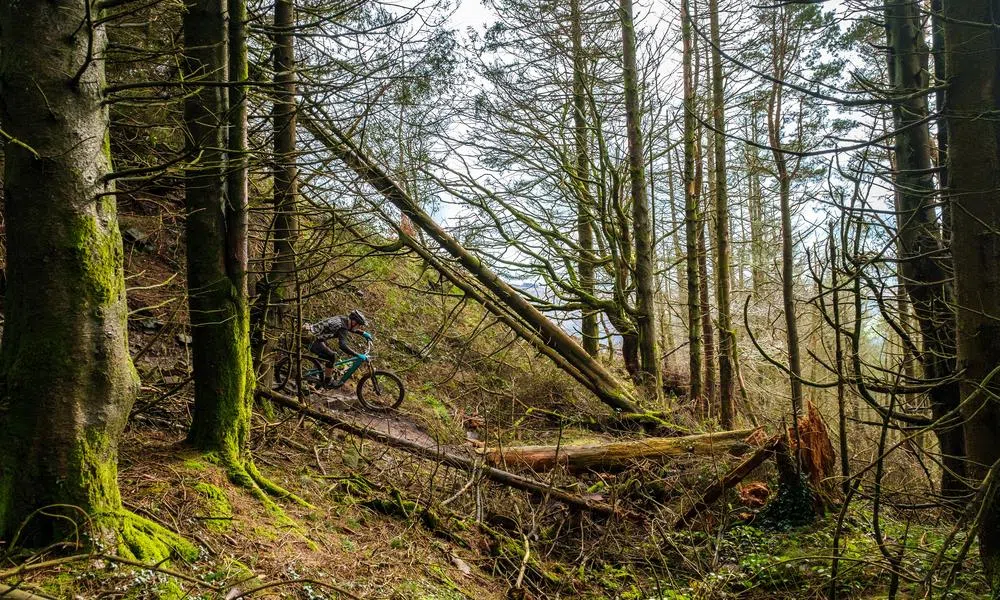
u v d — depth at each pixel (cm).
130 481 452
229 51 568
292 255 735
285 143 755
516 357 1457
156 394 652
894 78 725
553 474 733
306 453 691
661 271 1349
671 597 553
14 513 322
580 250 1323
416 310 1499
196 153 475
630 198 1392
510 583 577
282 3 688
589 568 642
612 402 1151
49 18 336
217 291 539
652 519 734
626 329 1335
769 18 1196
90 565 325
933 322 615
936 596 439
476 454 804
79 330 338
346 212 781
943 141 675
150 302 879
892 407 405
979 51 419
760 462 701
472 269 1070
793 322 1085
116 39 756
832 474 697
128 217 972
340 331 1009
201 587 353
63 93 338
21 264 331
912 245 667
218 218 541
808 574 544
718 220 1328
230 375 542
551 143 1306
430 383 1227
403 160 1040
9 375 328
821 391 1455
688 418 1142
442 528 621
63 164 336
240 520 459
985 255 425
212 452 527
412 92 737
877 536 427
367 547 523
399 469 745
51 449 329
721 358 1274
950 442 647
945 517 640
